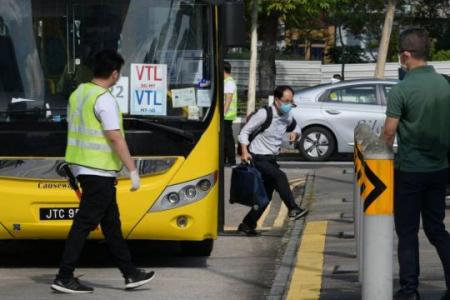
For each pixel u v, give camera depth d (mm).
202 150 15555
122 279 15594
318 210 23000
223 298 14266
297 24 59375
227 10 16000
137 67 15672
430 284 14133
